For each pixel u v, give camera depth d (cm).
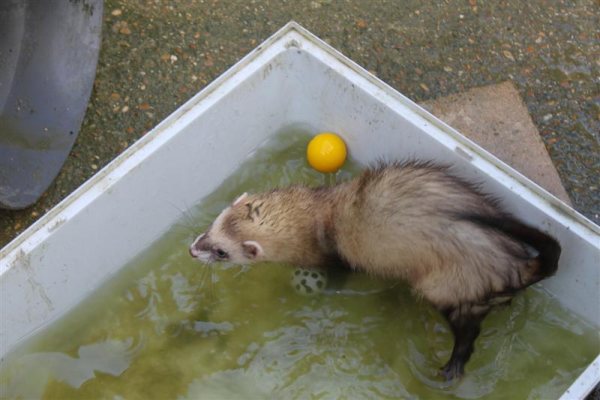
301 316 112
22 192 116
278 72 118
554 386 107
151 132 111
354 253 111
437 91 129
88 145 124
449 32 134
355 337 111
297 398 107
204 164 117
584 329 110
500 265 102
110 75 129
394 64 131
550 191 122
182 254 116
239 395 108
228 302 113
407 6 136
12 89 120
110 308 113
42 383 108
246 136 120
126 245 114
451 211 104
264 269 116
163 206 116
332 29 134
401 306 113
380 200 108
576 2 137
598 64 132
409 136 114
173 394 108
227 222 112
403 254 107
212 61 131
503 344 110
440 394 107
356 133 120
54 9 122
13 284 105
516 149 125
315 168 121
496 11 136
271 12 135
